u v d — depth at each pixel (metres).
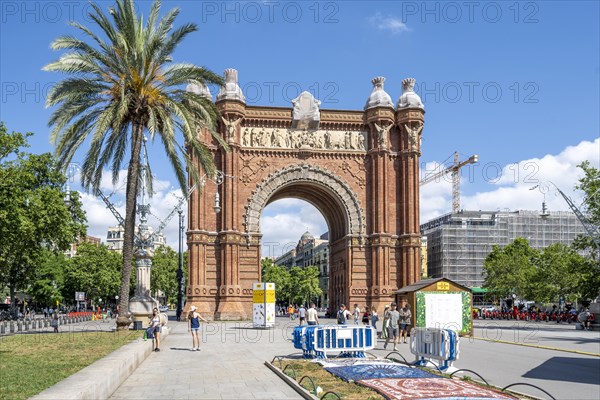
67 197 48.72
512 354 33.00
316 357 28.25
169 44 43.78
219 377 23.56
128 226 43.31
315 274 168.75
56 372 19.58
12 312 84.69
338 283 86.00
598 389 20.41
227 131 77.38
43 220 62.53
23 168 58.50
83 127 43.53
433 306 44.94
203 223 76.38
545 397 18.66
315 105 80.31
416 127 81.56
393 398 16.66
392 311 37.19
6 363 22.22
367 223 80.94
